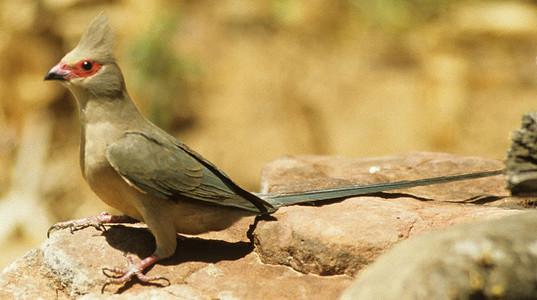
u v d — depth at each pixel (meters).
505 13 19.39
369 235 6.31
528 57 18.77
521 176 7.46
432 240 4.97
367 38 18.41
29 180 16.48
